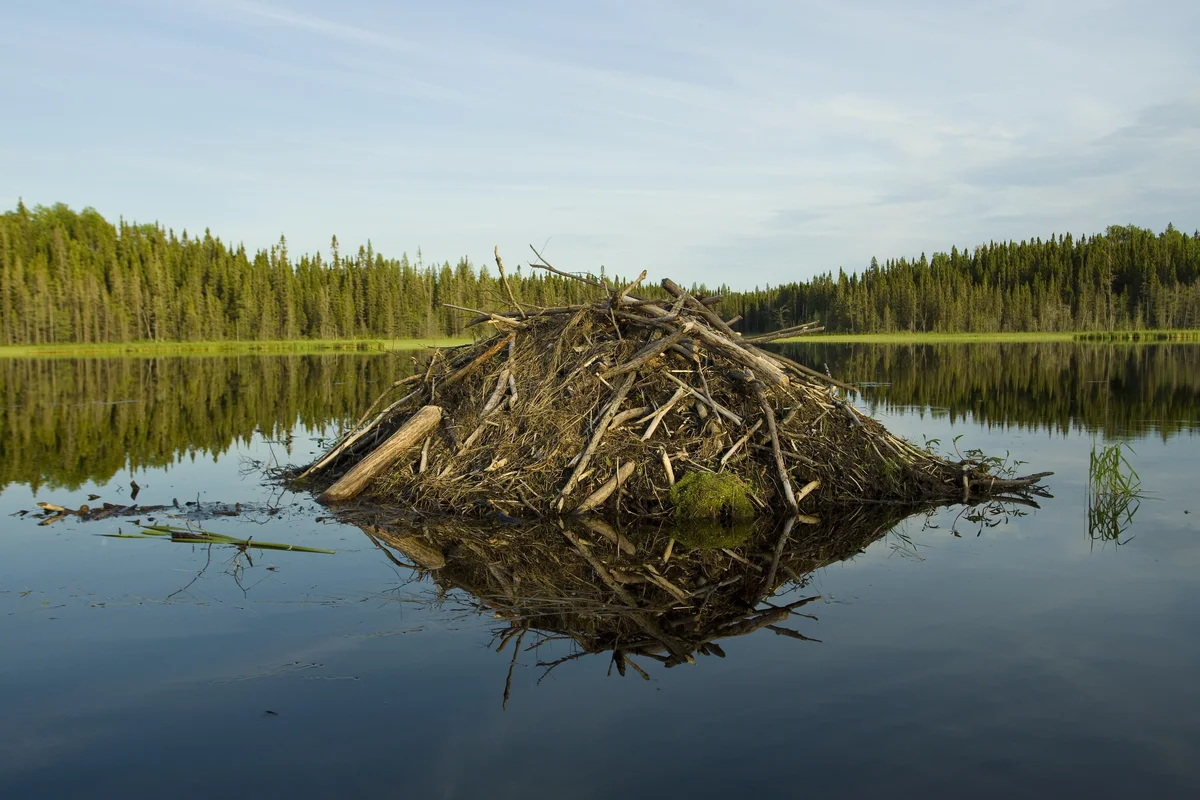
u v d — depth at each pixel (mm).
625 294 11297
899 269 108750
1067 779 3322
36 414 18281
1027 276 105062
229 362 44875
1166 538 7352
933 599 5730
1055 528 7934
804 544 7641
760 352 11398
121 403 21031
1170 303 90312
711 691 4199
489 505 8891
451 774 3383
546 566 6863
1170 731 3719
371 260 96312
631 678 4391
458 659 4676
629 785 3277
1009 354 45562
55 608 5539
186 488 10320
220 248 95375
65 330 72250
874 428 10539
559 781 3324
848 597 5836
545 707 4023
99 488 10242
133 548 7238
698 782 3309
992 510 9000
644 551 7426
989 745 3604
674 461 9320
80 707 4043
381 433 11625
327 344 78812
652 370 10484
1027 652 4676
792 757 3510
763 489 9344
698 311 11805
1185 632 4957
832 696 4121
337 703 4082
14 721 3895
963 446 12875
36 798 3236
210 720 3902
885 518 8758
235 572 6492
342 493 9430
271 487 10422
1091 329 92688
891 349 55062
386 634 5098
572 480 8898
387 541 7648
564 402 10055
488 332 12938
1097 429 14508
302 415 18516
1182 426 14812
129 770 3453
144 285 82500
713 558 7156
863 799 3174
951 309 95500
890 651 4734
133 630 5129
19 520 8344
